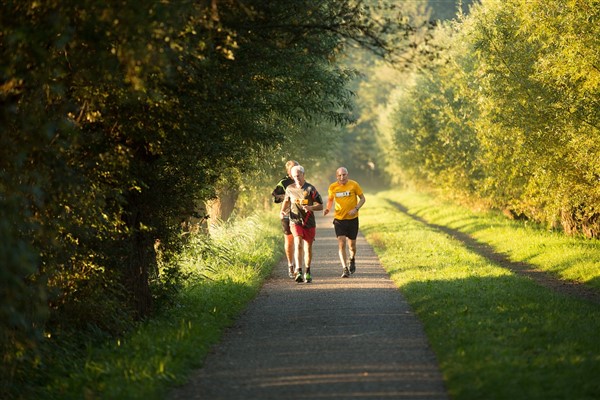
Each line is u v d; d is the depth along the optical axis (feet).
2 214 51.49
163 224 93.61
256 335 80.94
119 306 83.76
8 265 48.91
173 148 87.81
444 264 141.38
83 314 78.59
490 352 65.67
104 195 73.46
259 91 94.27
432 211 365.81
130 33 54.39
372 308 96.99
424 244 186.39
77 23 57.82
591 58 127.85
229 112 88.22
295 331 82.43
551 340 71.41
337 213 132.57
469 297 97.86
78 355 71.92
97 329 78.13
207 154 90.33
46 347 68.18
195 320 86.38
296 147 212.02
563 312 88.07
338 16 77.77
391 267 141.38
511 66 157.07
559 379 57.62
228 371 64.54
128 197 88.07
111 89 70.13
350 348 72.33
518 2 139.64
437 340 72.33
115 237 83.87
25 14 55.31
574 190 159.84
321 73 102.37
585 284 129.08
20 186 54.13
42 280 66.95
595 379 58.03
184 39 65.16
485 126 180.04
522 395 53.62
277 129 120.26
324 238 237.04
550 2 134.92
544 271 149.69
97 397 57.52
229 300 102.99
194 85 79.61
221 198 191.93
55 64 59.93
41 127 57.06
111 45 61.21
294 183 129.90
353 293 111.75
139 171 85.40
